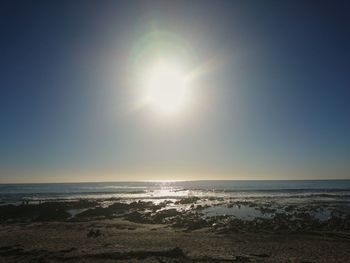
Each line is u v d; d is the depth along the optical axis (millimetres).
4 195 81500
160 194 85625
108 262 17203
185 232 27984
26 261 17516
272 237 25031
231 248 20953
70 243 22688
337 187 128375
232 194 82375
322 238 24609
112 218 38219
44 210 43312
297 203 54188
